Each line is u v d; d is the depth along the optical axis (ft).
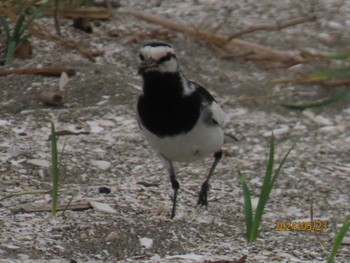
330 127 41.42
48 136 39.17
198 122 31.09
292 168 37.55
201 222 32.71
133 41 48.08
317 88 44.98
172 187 33.37
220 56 47.57
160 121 31.04
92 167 36.76
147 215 32.89
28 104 41.91
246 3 53.01
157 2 52.80
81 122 40.70
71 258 29.27
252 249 30.76
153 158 38.06
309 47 48.32
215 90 44.50
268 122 41.75
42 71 43.98
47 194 33.88
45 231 30.96
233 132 40.73
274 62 46.91
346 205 34.60
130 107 42.24
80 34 48.49
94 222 31.86
